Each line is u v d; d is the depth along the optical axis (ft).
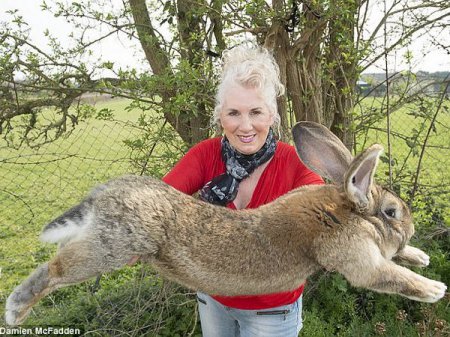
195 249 3.13
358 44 5.68
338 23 5.21
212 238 3.15
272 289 3.31
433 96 6.11
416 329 5.06
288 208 3.30
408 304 5.48
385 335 5.04
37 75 5.89
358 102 6.23
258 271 3.20
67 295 5.89
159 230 3.10
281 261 3.23
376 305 5.42
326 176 3.61
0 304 5.62
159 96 5.74
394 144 7.13
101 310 5.23
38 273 3.17
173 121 5.65
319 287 5.57
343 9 4.96
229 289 3.25
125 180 3.25
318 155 3.60
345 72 5.98
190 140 5.83
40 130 6.34
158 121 5.65
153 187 3.23
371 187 3.40
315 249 3.22
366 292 5.53
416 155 6.48
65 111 6.08
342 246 3.15
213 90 5.20
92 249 3.03
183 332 5.26
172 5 5.75
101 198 3.13
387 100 5.68
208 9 5.30
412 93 6.15
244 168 3.47
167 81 4.98
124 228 3.04
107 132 7.84
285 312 3.55
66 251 3.08
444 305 5.26
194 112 5.01
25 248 7.23
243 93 3.29
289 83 5.66
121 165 7.39
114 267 3.09
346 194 3.25
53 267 3.11
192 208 3.23
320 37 5.48
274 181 3.52
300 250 3.24
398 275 3.19
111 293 5.59
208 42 5.80
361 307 5.54
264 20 5.20
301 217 3.25
